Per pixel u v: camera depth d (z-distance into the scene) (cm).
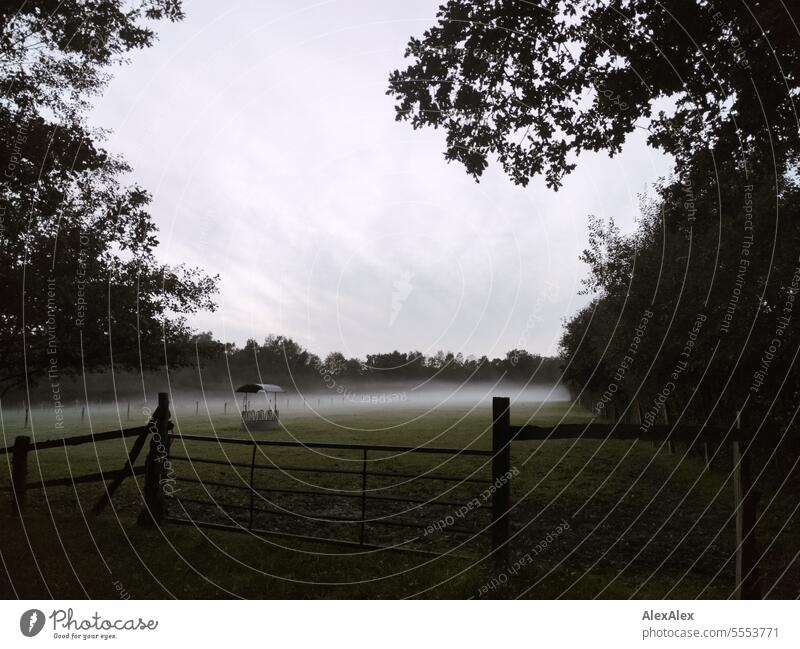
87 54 945
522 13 855
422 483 1020
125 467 652
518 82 914
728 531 655
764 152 770
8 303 879
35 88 912
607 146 915
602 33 834
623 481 1024
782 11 647
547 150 948
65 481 658
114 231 1007
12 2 834
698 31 766
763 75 722
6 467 1134
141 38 982
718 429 418
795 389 768
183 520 625
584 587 450
